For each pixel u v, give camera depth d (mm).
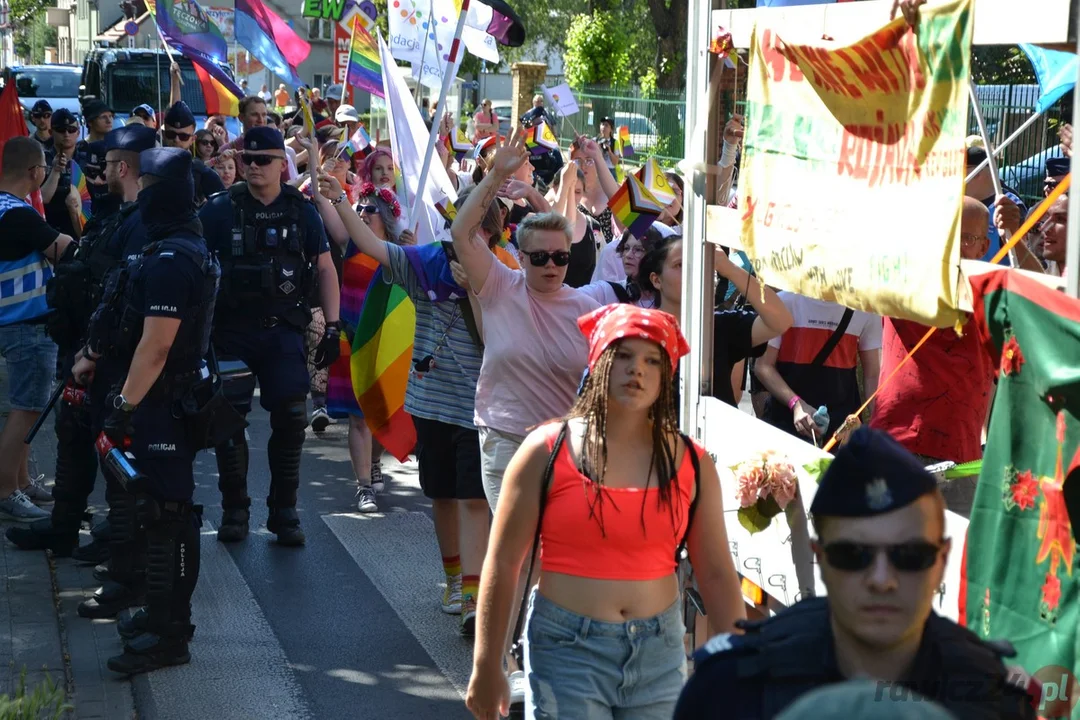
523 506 3514
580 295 5516
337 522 8086
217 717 5246
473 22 13289
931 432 4891
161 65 22844
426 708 5406
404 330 7152
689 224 4547
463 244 5406
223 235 7332
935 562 2078
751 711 2133
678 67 30688
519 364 5391
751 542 4145
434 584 6957
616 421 3504
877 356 6020
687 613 4535
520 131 5348
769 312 4785
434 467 6363
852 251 3436
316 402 10516
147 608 5699
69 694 5379
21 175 7539
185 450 5652
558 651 3504
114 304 5684
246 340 7402
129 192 6875
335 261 9836
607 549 3467
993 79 16078
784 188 3820
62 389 6906
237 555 7359
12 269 7500
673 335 3480
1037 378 2709
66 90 28562
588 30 31578
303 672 5742
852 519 2068
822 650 2133
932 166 3119
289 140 12930
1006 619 2812
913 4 3125
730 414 4301
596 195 9914
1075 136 2676
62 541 7109
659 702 3523
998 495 2859
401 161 9375
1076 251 2652
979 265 2953
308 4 13594
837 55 3418
